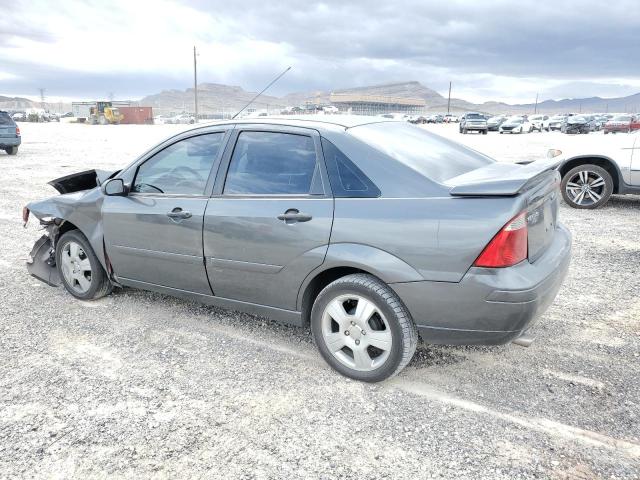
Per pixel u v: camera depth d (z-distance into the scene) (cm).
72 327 422
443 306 296
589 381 334
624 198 960
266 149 360
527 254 298
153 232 400
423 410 306
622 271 543
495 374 344
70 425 294
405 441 279
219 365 360
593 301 465
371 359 330
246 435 285
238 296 375
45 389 330
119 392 327
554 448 271
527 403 311
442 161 351
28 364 363
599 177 841
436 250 292
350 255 312
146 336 405
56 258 486
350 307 338
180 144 403
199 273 385
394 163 319
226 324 426
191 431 289
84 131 3888
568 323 420
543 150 1986
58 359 370
